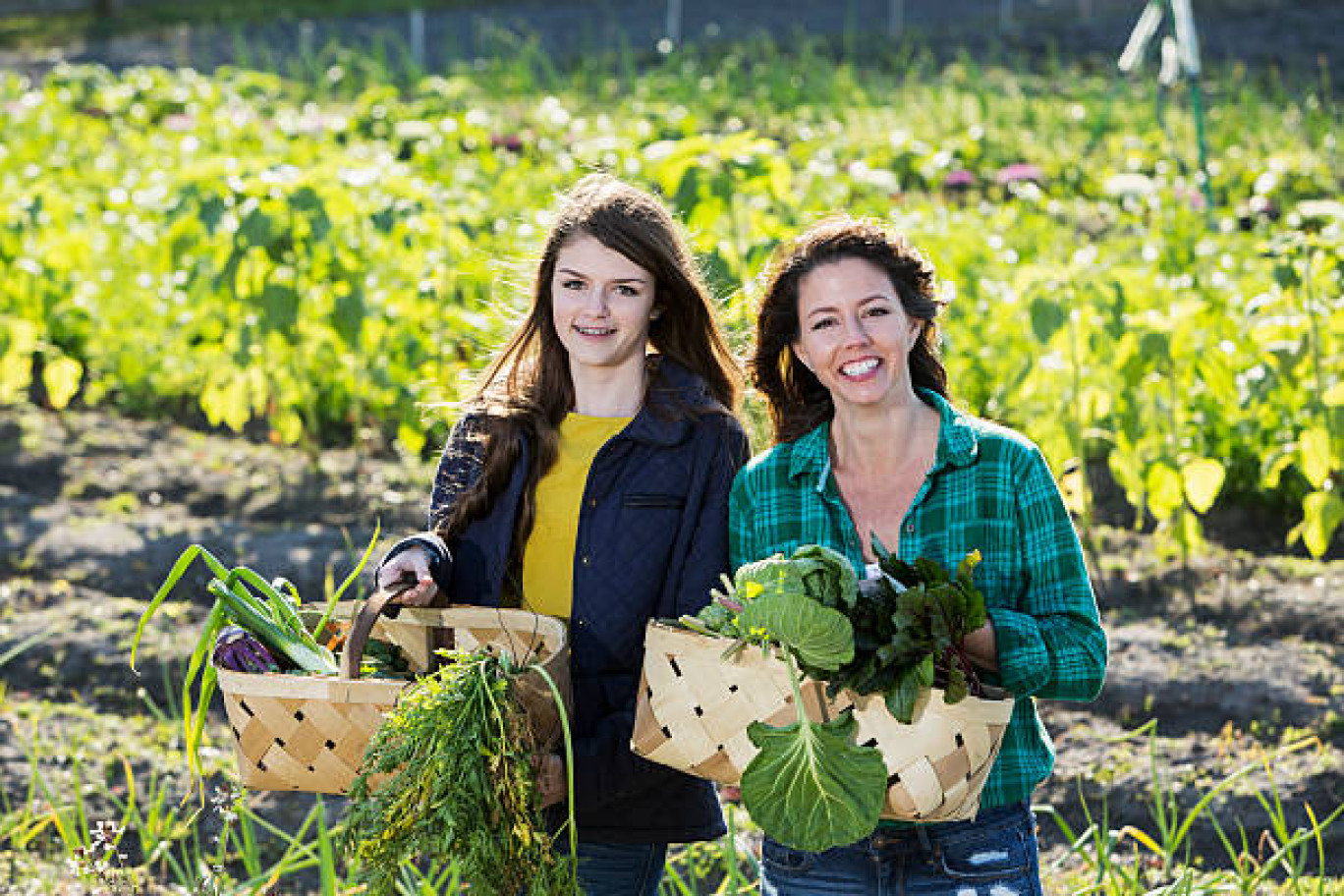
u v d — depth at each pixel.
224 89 14.55
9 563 6.12
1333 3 18.50
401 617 2.83
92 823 4.48
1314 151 12.12
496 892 2.51
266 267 6.70
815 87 14.66
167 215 6.80
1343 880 4.13
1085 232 10.37
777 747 2.36
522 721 2.53
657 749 2.52
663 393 2.93
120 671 5.36
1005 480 2.67
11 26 21.34
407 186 7.14
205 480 6.97
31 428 7.61
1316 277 5.93
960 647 2.41
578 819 2.86
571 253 2.86
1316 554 5.65
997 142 12.37
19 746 4.88
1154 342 5.68
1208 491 5.57
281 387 7.23
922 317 2.71
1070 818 4.52
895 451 2.73
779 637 2.33
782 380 2.87
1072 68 16.27
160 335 8.08
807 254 2.68
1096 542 6.16
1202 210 9.07
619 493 2.88
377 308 7.14
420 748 2.46
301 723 2.57
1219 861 4.29
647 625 2.54
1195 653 5.21
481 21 20.69
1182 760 4.67
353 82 15.91
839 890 2.68
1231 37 17.33
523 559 2.93
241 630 2.73
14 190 8.41
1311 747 4.66
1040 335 5.71
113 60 18.59
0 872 4.16
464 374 3.29
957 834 2.63
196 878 4.14
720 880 4.22
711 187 6.21
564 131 12.35
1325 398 5.49
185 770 4.77
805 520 2.78
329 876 3.40
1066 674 2.60
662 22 20.11
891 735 2.36
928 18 19.36
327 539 6.26
